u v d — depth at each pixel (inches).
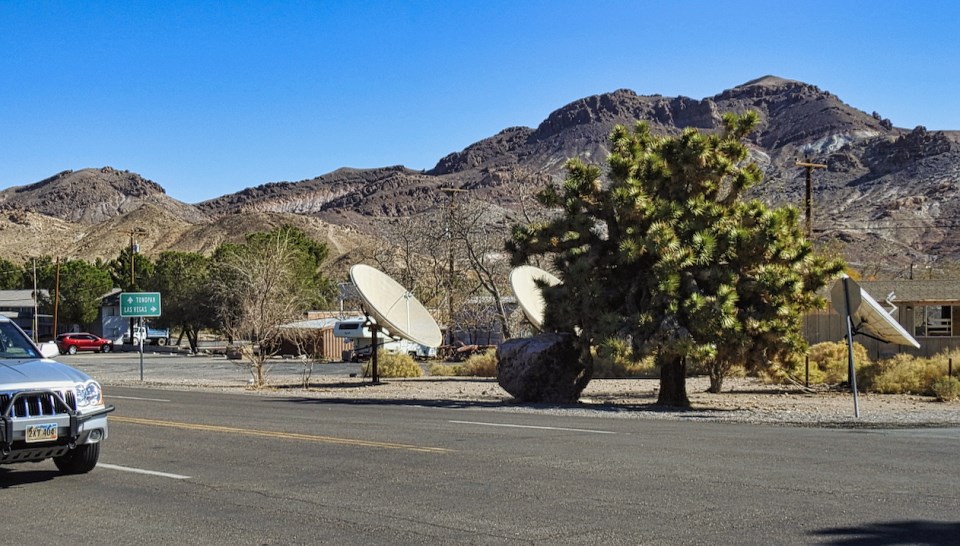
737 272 808.9
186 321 2753.4
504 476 382.0
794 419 666.8
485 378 1401.3
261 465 419.8
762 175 836.6
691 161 805.9
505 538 275.1
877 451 458.9
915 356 1424.7
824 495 336.5
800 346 797.2
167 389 1112.2
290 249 2539.4
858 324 1120.2
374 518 304.5
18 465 425.7
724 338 780.6
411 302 1225.4
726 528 285.0
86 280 3304.6
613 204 816.3
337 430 561.9
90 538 283.9
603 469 398.3
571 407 790.5
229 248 2938.0
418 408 764.6
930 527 285.3
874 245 5969.5
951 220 7815.0
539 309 1073.5
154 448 480.7
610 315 799.1
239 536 283.1
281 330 1378.0
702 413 721.0
